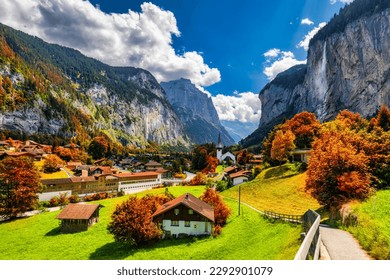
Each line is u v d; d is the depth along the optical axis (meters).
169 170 157.25
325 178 38.06
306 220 36.06
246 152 156.25
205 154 178.50
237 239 42.81
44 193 88.38
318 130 96.00
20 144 179.62
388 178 42.00
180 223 49.69
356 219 28.59
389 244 19.66
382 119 78.25
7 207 69.31
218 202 56.84
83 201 90.38
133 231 44.94
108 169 120.69
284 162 94.19
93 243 50.22
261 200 67.19
